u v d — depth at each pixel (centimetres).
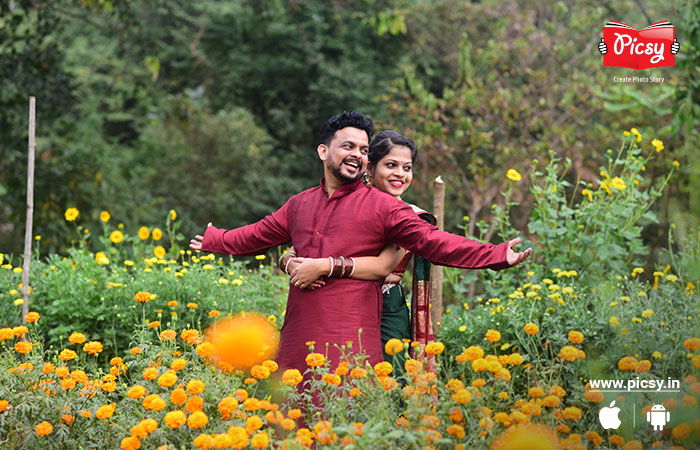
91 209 1030
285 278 461
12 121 950
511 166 1035
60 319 390
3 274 427
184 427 238
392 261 288
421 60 1755
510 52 1298
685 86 586
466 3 1672
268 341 328
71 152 1013
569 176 1041
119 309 386
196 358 286
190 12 1953
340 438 231
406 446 221
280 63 1833
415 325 302
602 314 329
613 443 243
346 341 274
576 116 1102
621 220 460
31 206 394
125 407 269
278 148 1922
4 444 253
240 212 1656
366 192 287
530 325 277
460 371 322
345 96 1752
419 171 1123
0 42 953
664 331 293
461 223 1266
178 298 395
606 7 1365
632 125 1049
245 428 227
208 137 1664
